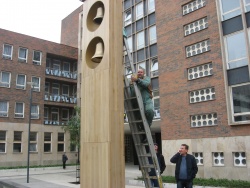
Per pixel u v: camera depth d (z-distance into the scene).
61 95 36.56
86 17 7.24
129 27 27.02
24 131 31.28
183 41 20.39
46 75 34.09
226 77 17.55
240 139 16.39
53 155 33.19
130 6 27.19
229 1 18.14
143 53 25.12
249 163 15.82
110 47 6.43
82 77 7.03
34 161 31.47
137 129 6.92
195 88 19.19
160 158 9.39
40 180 19.88
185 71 19.95
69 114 36.75
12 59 31.59
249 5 17.12
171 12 21.55
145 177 6.88
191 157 8.25
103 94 6.32
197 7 20.00
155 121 23.27
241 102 16.81
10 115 30.53
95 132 6.37
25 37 32.94
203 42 19.36
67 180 19.86
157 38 22.27
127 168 29.38
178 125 19.83
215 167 17.36
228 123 16.97
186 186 8.22
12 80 31.23
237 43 17.45
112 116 6.16
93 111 6.51
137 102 6.55
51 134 33.62
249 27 16.92
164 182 15.52
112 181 5.92
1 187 17.11
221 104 17.59
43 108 33.16
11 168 26.84
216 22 18.56
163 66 21.50
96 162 6.21
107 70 6.32
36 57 33.59
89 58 7.04
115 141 6.12
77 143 22.70
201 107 18.66
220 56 18.05
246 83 16.70
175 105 20.25
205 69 19.02
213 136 17.73
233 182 14.75
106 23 6.58
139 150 6.91
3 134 30.05
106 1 6.71
